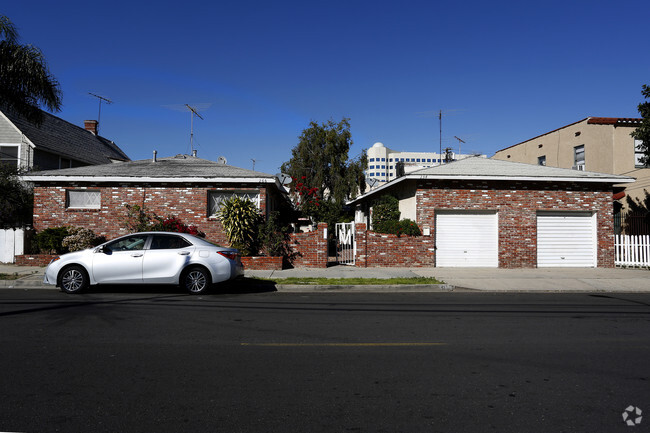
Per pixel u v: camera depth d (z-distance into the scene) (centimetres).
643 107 1811
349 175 3494
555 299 1113
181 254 1097
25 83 1628
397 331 727
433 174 1709
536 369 534
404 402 431
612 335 710
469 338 684
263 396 443
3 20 1602
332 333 709
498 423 386
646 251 1716
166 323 765
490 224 1775
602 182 1788
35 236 1641
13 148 2272
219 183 1716
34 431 361
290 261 1655
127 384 471
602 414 406
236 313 866
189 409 409
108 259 1083
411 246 1714
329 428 373
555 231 1792
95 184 1709
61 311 855
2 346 607
